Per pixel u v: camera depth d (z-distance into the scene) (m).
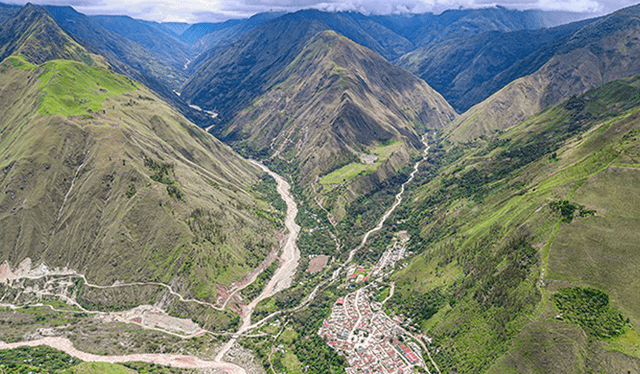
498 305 174.62
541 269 169.00
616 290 152.62
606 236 165.00
